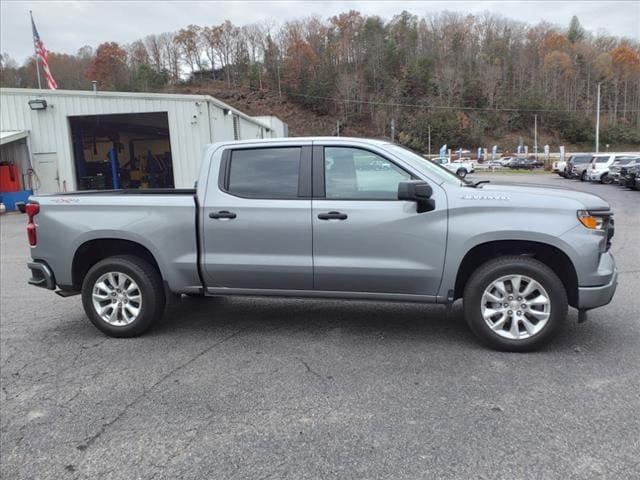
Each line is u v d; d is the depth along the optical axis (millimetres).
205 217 4719
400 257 4395
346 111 107688
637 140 103188
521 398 3490
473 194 4297
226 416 3352
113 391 3777
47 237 5012
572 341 4551
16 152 20359
